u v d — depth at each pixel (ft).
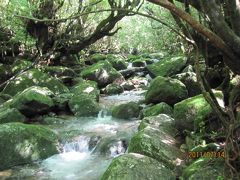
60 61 51.55
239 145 13.19
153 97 30.58
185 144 19.42
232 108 13.26
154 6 48.06
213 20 10.74
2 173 21.34
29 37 46.55
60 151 24.57
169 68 45.03
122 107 31.86
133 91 44.70
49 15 45.19
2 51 47.03
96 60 63.10
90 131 27.27
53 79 40.32
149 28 74.33
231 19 11.27
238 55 10.97
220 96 18.72
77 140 25.57
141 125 23.50
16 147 22.77
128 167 15.64
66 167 22.07
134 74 52.70
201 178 14.02
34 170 21.70
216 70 20.43
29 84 39.11
